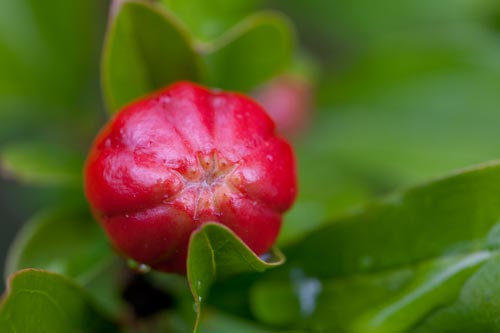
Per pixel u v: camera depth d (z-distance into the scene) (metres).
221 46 0.15
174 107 0.13
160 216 0.13
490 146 0.18
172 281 0.15
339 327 0.15
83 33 0.18
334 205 0.17
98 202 0.13
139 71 0.15
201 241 0.13
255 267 0.13
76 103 0.18
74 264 0.15
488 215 0.14
